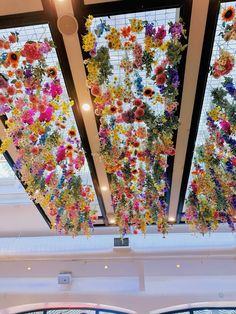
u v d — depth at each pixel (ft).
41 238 17.25
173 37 7.37
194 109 10.26
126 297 16.79
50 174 11.37
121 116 9.00
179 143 11.54
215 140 9.81
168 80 8.11
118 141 9.96
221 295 16.33
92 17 7.30
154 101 9.27
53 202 11.99
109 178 13.42
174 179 13.24
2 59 7.79
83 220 12.75
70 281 17.51
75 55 8.84
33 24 8.11
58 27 7.89
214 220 12.28
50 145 9.93
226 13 6.95
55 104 9.06
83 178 13.65
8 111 9.06
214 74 7.98
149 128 9.36
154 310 16.25
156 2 7.60
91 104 10.25
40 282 18.16
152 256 15.70
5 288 17.76
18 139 9.63
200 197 12.30
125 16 8.02
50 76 8.44
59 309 17.70
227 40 7.29
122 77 8.95
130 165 10.93
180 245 15.64
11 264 17.30
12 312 17.42
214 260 16.28
